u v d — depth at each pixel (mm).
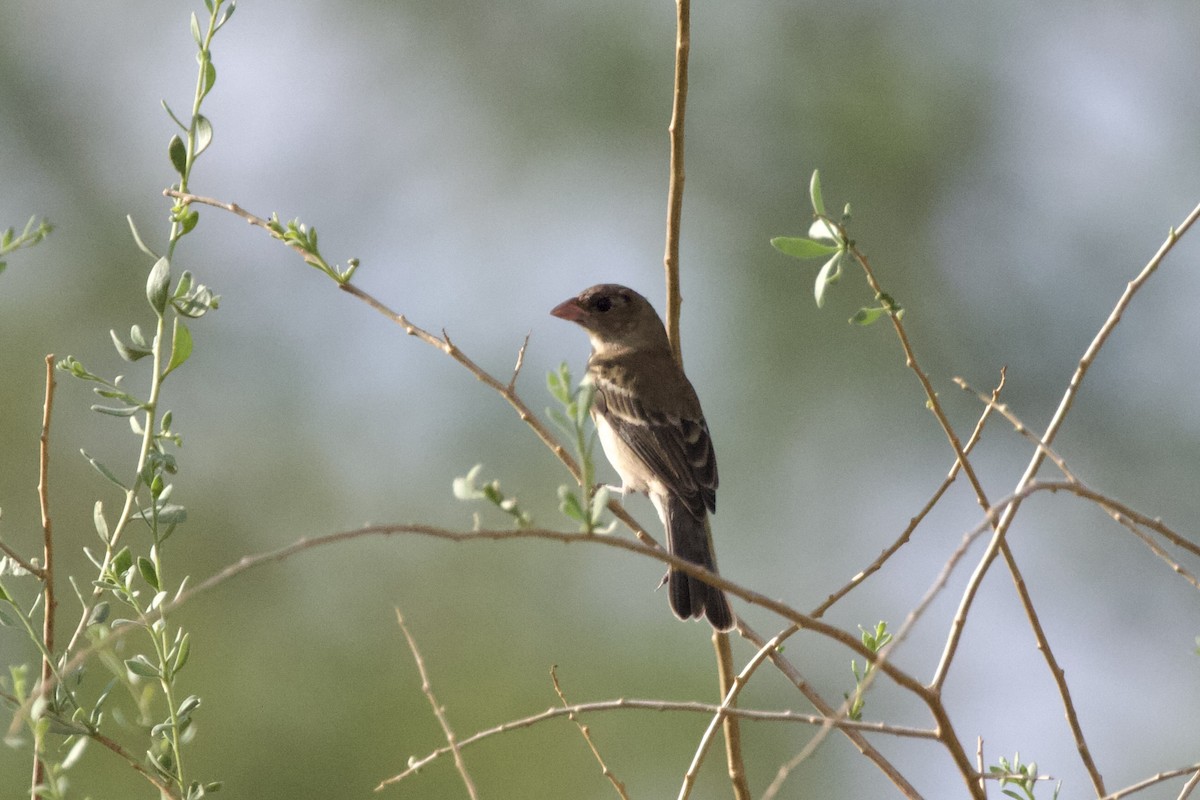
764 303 16234
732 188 16781
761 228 16547
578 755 13656
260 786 13742
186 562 14953
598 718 13797
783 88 16781
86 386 15492
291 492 15383
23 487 15117
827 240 5367
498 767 13703
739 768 6250
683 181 7242
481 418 15672
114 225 16469
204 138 5812
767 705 13984
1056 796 5215
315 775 13797
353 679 14367
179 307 5543
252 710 14078
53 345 15656
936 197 16734
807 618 4438
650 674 13914
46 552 5219
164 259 5562
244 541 15125
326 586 15016
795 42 16922
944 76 16812
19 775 10633
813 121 16688
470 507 15195
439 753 5348
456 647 14500
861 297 16344
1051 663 5348
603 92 16859
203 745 13766
